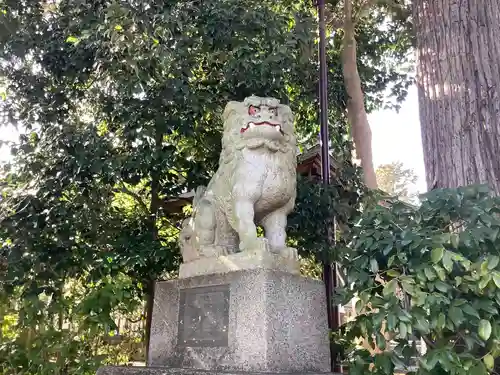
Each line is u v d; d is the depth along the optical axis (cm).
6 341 335
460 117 322
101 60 389
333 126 579
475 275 215
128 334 562
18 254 363
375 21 645
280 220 298
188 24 404
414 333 237
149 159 399
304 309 273
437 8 353
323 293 292
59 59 434
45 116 420
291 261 285
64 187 391
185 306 291
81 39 402
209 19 402
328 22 609
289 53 429
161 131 404
